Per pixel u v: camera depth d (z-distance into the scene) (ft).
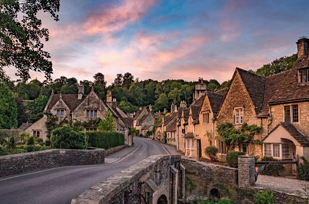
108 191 16.80
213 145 81.35
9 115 151.12
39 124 126.62
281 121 60.18
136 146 148.77
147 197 26.73
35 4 36.29
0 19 28.99
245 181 45.06
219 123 79.51
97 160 63.52
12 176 36.01
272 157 58.65
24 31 34.14
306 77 59.31
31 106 195.31
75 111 126.41
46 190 28.09
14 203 22.94
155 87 436.35
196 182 51.24
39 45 37.37
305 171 49.67
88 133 84.33
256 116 65.77
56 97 138.10
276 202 40.63
